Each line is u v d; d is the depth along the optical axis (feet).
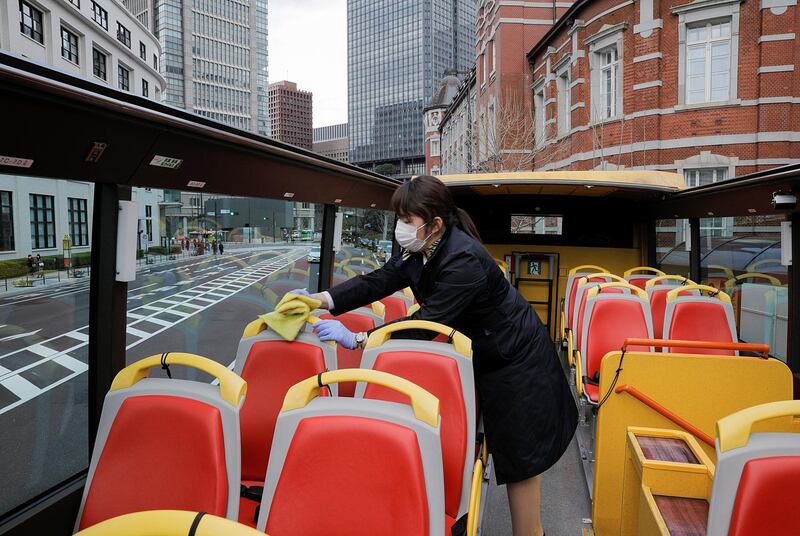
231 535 2.60
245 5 407.85
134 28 115.65
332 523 4.45
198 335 10.26
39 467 6.93
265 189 10.82
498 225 23.22
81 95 5.66
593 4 51.70
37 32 76.38
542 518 10.40
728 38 42.68
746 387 8.86
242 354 7.66
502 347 7.54
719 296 13.12
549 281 22.97
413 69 433.89
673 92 44.75
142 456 5.08
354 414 4.61
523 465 7.47
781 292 14.43
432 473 4.48
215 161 8.72
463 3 445.78
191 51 378.53
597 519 9.49
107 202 7.39
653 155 45.65
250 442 7.49
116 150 6.84
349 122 469.57
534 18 71.15
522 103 70.69
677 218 18.95
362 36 458.09
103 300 7.59
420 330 7.09
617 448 9.33
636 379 9.20
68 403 7.38
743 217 14.96
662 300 15.98
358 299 8.20
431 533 4.47
